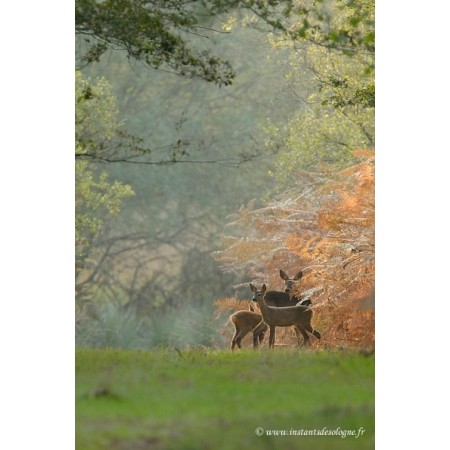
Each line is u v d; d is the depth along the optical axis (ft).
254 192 82.84
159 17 43.32
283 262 47.62
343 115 53.67
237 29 69.56
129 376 30.96
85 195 68.28
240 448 27.45
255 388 30.19
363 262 41.73
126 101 84.94
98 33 42.78
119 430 27.45
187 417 27.91
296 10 44.93
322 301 41.81
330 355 34.65
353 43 45.03
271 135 68.74
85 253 83.56
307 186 47.67
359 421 29.19
